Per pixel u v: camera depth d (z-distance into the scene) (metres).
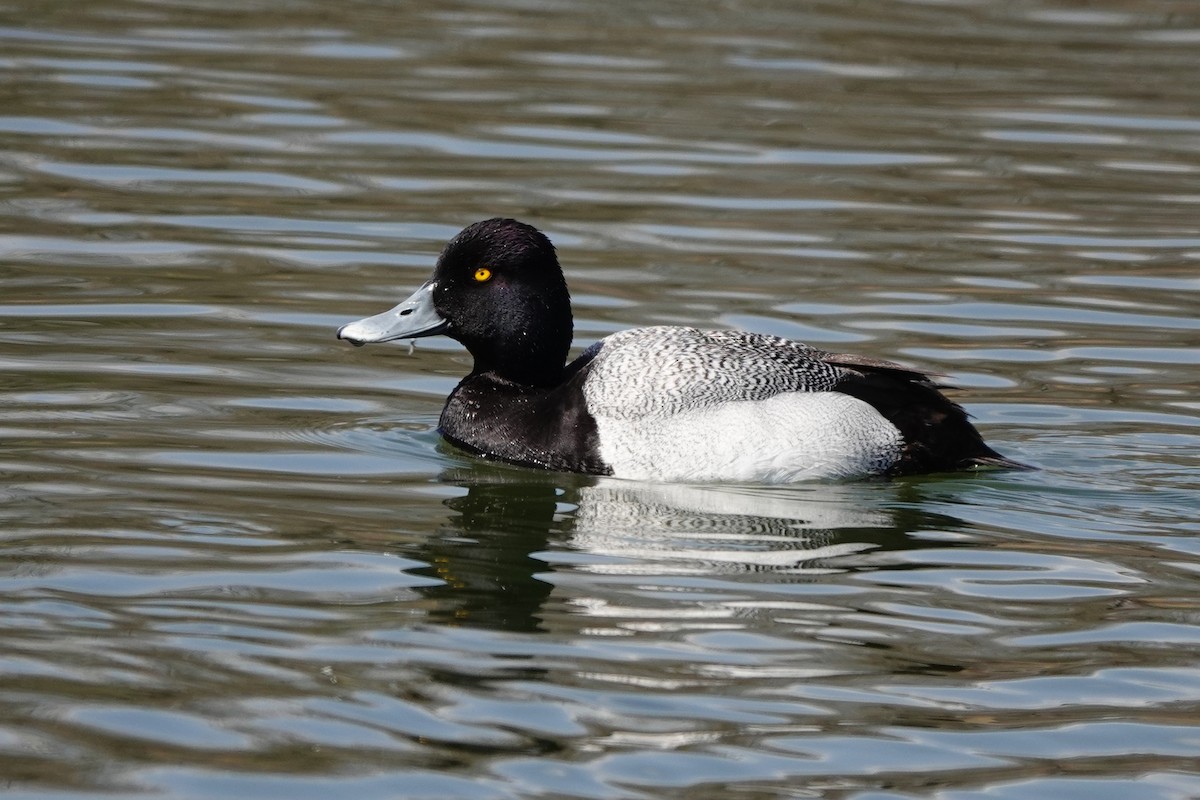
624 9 25.55
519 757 7.52
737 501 11.30
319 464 11.76
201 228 17.00
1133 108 21.66
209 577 9.47
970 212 18.06
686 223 17.53
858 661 8.63
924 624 9.13
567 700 8.08
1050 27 25.19
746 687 8.28
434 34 23.91
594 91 21.59
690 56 23.28
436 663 8.44
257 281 15.73
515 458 12.15
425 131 19.95
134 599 9.08
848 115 21.08
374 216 17.42
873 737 7.82
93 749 7.45
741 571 9.91
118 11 24.36
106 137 19.33
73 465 11.31
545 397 12.39
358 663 8.40
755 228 17.44
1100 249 17.06
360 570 9.71
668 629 8.98
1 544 9.79
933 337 14.74
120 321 14.62
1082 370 14.02
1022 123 21.02
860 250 16.91
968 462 11.91
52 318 14.58
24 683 8.00
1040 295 15.80
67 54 22.16
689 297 15.54
